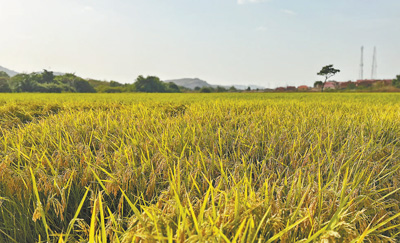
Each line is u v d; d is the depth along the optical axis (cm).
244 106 1097
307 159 385
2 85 7231
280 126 591
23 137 545
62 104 1308
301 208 243
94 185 349
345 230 205
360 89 8662
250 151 437
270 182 337
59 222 320
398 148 459
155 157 385
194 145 465
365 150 425
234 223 203
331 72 8300
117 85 11850
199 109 974
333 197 254
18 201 325
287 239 210
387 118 668
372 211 260
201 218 200
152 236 177
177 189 264
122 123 664
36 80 8031
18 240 303
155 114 854
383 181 330
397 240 256
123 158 388
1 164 337
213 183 353
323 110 962
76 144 484
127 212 320
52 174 359
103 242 193
